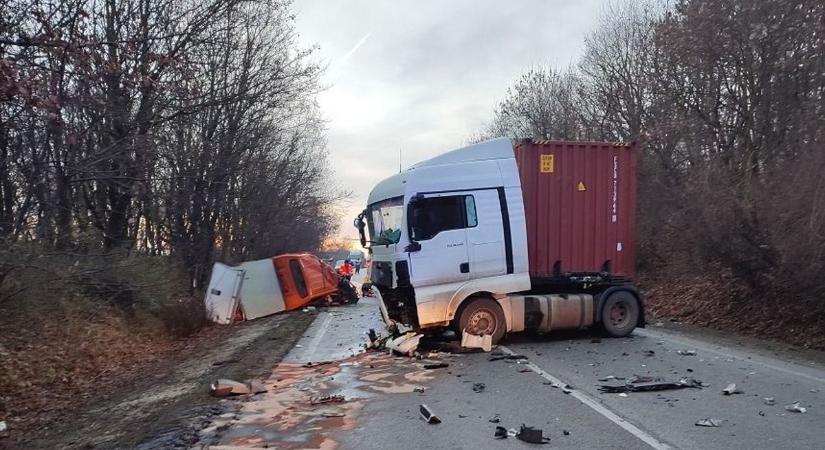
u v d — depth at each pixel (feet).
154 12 40.52
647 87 66.54
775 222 37.29
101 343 39.96
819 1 39.06
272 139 85.71
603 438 19.06
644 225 61.46
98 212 50.65
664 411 21.93
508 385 27.14
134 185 43.27
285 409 23.76
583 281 39.68
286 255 70.44
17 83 22.07
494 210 36.96
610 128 82.48
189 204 64.39
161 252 68.64
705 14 47.09
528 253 38.63
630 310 40.22
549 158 39.50
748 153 45.93
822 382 26.30
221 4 45.75
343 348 40.55
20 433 23.98
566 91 105.09
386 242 37.78
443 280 36.11
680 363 31.04
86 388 32.01
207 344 46.91
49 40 24.56
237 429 21.04
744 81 48.67
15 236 33.09
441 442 19.25
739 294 46.14
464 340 35.96
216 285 62.54
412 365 32.71
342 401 24.98
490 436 19.72
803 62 42.29
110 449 19.79
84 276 39.42
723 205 41.42
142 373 35.45
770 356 32.78
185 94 41.24
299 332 49.88
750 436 18.93
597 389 25.71
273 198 99.30
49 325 36.94
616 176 40.37
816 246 34.17
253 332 51.72
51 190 36.52
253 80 61.72
